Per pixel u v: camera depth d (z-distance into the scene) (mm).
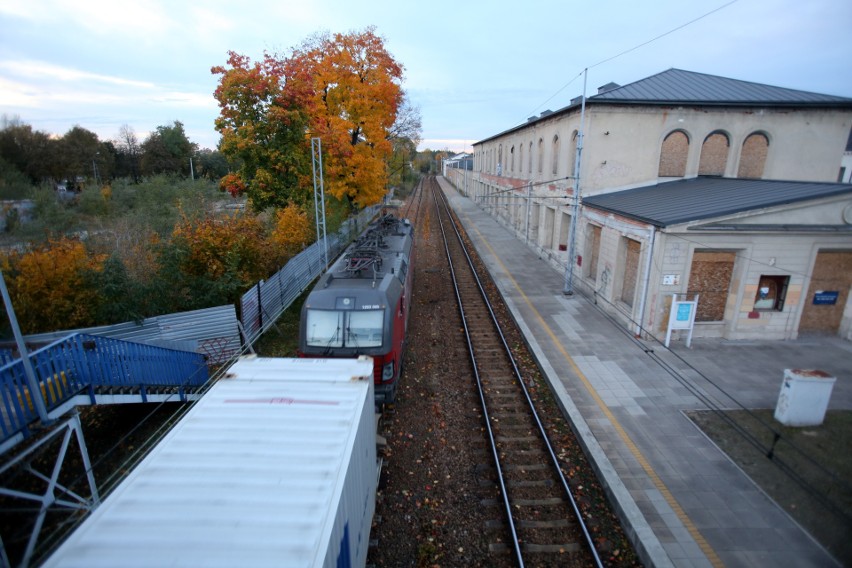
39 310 10938
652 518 6875
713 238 12422
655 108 16875
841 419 9266
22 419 6754
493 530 6965
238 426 5023
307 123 22078
